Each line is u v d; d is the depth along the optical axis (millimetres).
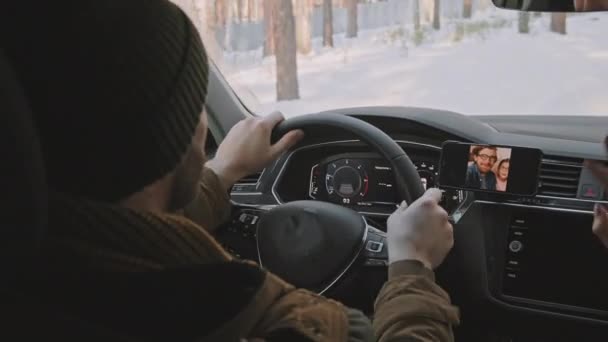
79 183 583
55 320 554
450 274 1912
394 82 2447
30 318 554
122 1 604
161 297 578
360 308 1653
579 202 1791
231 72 2465
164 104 600
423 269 1044
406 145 1953
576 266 1832
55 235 550
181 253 601
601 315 1836
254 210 1818
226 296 618
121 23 587
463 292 1917
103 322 564
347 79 2477
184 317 591
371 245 1605
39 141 541
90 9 583
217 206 1336
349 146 1941
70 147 570
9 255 520
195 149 693
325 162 1987
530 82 2332
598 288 1831
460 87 2363
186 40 639
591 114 2178
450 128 1893
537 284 1867
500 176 1661
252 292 643
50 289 553
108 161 582
